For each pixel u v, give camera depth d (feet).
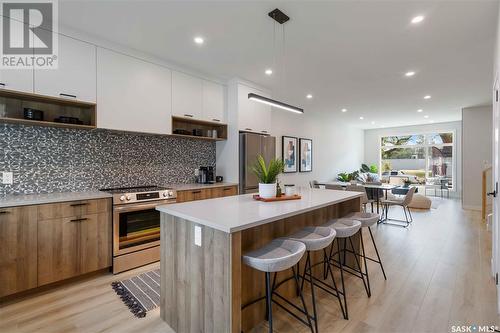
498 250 7.01
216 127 14.47
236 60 11.19
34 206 7.53
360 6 7.27
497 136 7.49
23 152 8.75
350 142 31.35
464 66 11.60
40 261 7.63
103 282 8.56
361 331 6.13
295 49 10.04
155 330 6.25
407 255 10.95
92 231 8.66
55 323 6.43
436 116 24.34
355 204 9.95
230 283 4.91
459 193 27.43
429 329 6.17
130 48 10.06
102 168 10.52
